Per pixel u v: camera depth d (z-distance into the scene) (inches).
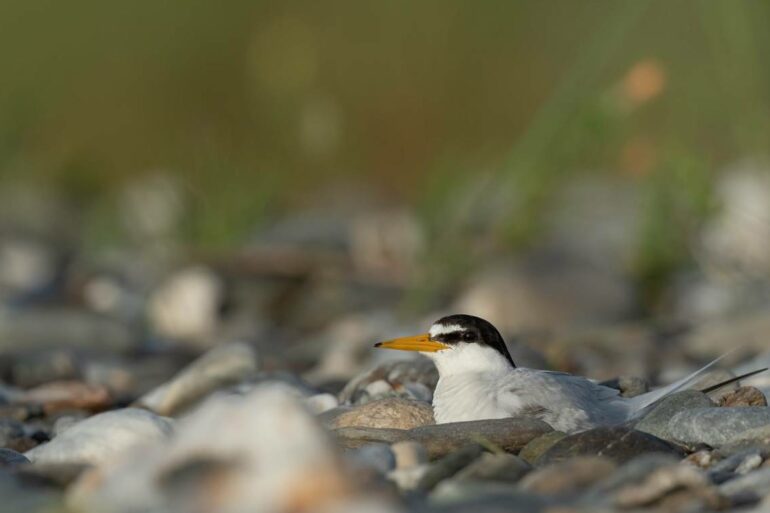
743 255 560.7
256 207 667.4
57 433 304.0
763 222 554.6
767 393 296.0
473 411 275.6
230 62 805.2
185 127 808.9
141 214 694.5
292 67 780.6
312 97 788.6
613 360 410.9
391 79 797.2
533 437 251.6
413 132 793.6
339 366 403.5
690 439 248.5
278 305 595.5
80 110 841.5
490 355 302.7
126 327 516.1
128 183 815.1
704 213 531.8
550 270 546.9
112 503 184.7
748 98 495.2
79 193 839.1
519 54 796.0
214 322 572.4
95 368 424.2
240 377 348.2
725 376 295.0
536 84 788.6
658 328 479.8
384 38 800.3
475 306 522.3
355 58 799.1
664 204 553.0
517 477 211.5
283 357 440.8
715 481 222.5
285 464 177.2
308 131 640.4
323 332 521.0
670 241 556.4
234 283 603.2
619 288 537.3
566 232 644.7
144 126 827.4
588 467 206.4
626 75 520.1
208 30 810.8
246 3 811.4
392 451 222.5
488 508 187.8
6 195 825.5
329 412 284.7
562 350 415.2
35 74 844.0
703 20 510.9
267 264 617.3
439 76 797.9
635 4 485.4
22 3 846.5
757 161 515.2
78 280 641.6
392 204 767.1
